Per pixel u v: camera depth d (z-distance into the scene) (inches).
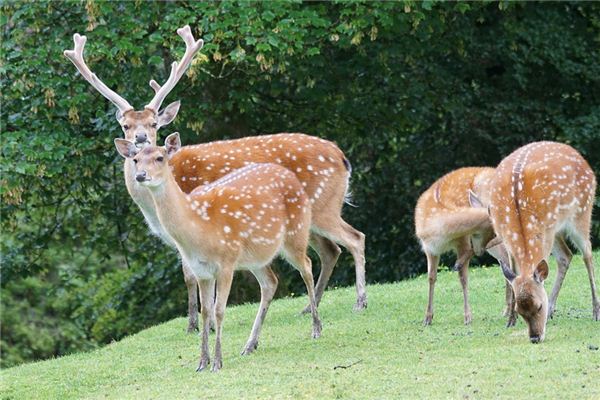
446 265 756.0
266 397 380.2
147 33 702.5
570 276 552.1
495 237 471.5
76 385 446.3
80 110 687.1
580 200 453.7
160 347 496.4
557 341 421.4
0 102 714.8
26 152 662.5
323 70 754.8
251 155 508.4
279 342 469.1
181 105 709.3
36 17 697.0
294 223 460.4
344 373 402.6
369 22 682.2
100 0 661.3
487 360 401.4
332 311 526.0
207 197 430.9
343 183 518.6
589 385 362.6
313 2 729.0
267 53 675.4
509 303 475.8
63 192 762.2
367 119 789.9
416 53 759.7
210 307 435.2
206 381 410.0
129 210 777.6
